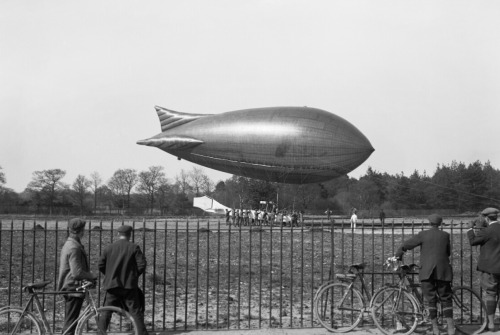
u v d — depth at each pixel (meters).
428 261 13.13
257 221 61.25
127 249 12.20
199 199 110.69
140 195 136.75
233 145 53.22
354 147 49.03
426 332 13.74
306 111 51.00
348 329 13.72
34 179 125.69
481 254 13.82
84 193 136.00
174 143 56.16
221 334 13.34
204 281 21.77
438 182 116.25
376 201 116.81
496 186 118.88
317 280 22.20
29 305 11.86
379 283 21.23
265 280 22.23
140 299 12.48
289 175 53.22
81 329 11.70
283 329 13.93
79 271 11.81
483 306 14.21
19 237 42.44
